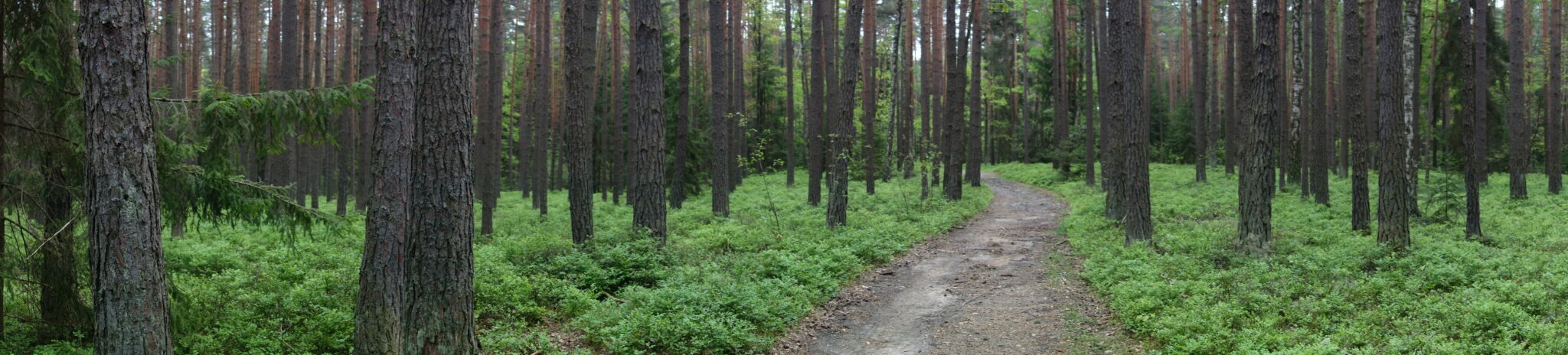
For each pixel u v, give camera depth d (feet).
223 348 26.45
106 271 17.31
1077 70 150.20
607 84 124.88
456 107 22.91
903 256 51.75
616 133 95.45
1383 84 44.62
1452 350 23.61
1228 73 107.76
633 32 47.62
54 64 23.15
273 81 76.84
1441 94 111.65
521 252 43.09
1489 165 122.72
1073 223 64.69
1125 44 51.80
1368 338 26.09
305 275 37.83
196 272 36.55
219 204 25.73
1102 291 37.01
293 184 28.66
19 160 24.30
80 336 24.53
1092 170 109.40
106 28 16.99
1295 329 27.27
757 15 138.82
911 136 151.02
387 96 23.02
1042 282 41.78
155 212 18.03
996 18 150.92
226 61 85.40
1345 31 57.47
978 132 115.34
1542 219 63.16
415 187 22.81
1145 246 48.96
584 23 51.62
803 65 155.53
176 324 24.91
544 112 84.38
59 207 24.93
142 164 17.65
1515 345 23.79
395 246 23.27
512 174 179.11
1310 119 120.47
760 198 97.50
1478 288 31.86
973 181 115.14
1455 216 61.16
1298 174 97.81
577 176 45.70
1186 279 37.24
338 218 27.94
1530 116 136.26
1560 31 89.51
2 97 24.22
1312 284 34.45
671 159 112.37
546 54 108.47
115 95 17.12
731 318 30.89
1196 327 28.07
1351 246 45.29
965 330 32.60
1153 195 90.58
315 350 27.14
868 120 102.42
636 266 40.47
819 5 84.43
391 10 23.06
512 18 153.69
